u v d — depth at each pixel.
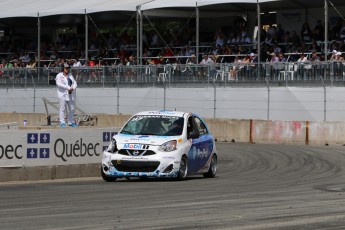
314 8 38.44
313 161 23.73
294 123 30.86
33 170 18.11
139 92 36.62
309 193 14.95
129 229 10.16
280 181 18.00
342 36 34.78
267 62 32.81
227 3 36.12
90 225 10.48
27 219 11.03
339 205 12.92
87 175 19.42
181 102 35.28
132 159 17.25
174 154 17.38
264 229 10.28
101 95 37.91
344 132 29.61
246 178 18.95
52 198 13.80
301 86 31.80
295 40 36.31
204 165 18.81
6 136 17.56
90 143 19.55
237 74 33.69
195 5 36.56
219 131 32.94
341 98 30.67
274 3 36.72
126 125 18.38
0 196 14.17
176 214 11.63
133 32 49.78
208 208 12.38
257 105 32.97
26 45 50.00
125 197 13.98
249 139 32.00
